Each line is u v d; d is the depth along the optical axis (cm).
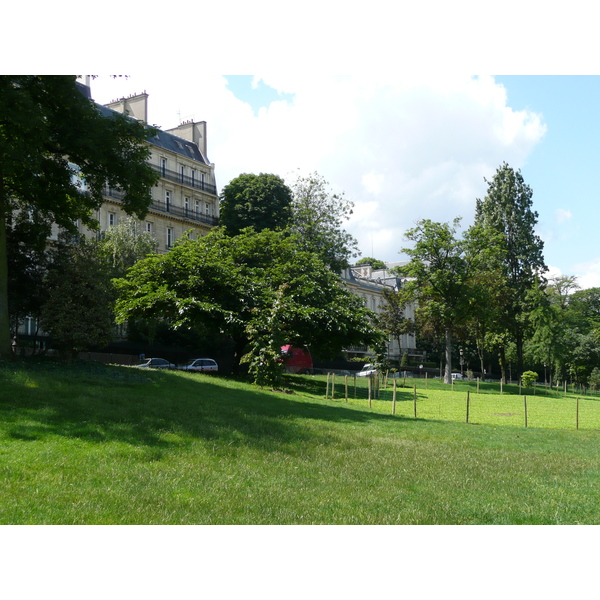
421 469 1133
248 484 913
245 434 1338
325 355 3441
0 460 923
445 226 5550
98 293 2355
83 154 2117
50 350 2819
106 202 5250
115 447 1073
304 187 5709
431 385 5250
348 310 3209
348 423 1828
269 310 2770
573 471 1240
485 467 1213
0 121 1811
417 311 6081
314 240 5456
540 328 6278
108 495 787
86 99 2150
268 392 2595
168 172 6219
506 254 6431
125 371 2323
